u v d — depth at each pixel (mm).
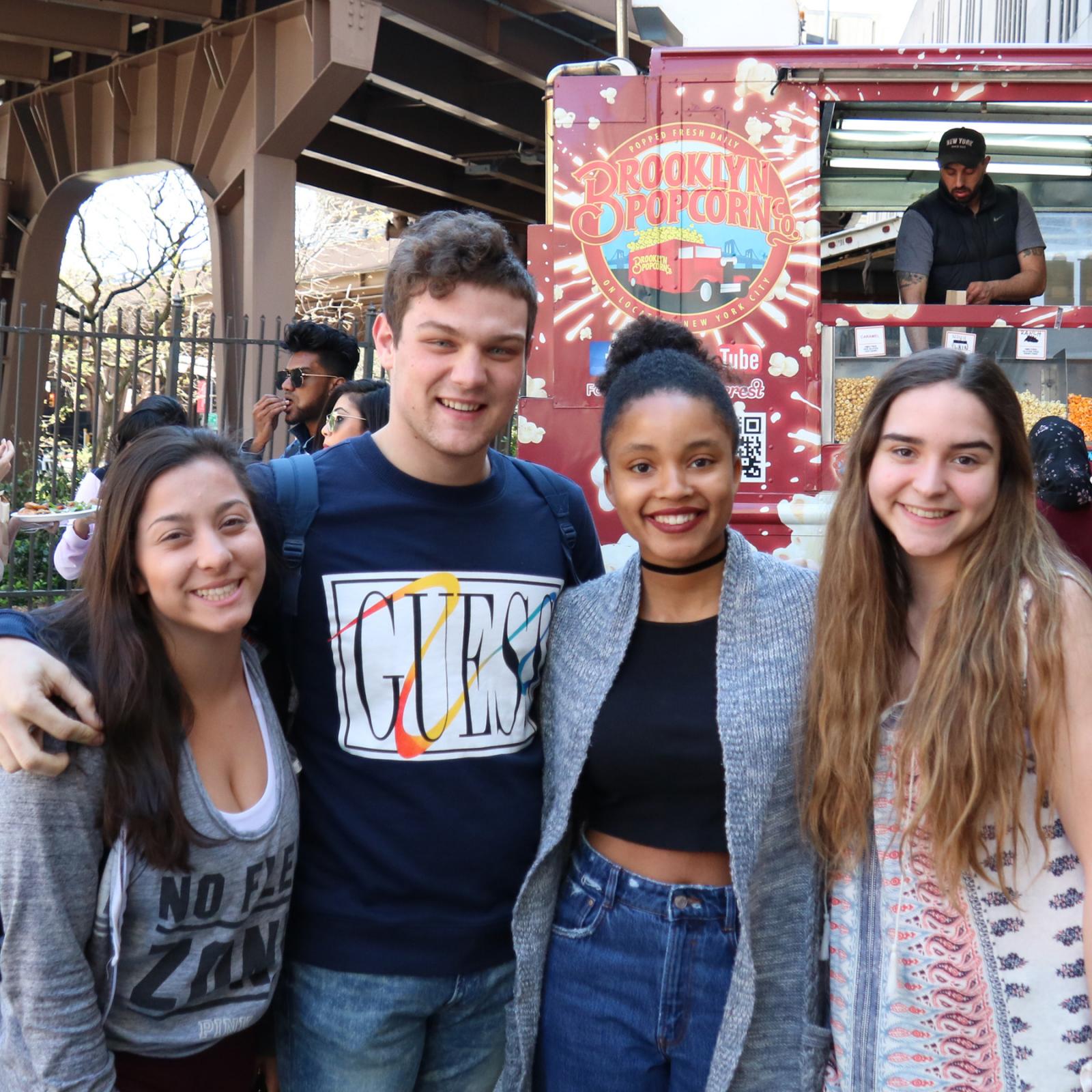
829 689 1738
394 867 1872
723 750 1771
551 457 4340
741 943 1722
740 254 4285
